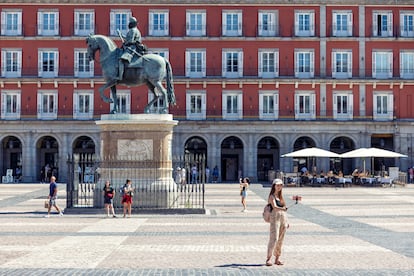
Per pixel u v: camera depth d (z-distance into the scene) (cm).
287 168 6806
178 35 6906
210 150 6788
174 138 6756
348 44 6956
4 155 7044
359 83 6888
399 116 6894
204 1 6894
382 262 1673
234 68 6931
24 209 3344
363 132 6806
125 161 3148
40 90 6831
